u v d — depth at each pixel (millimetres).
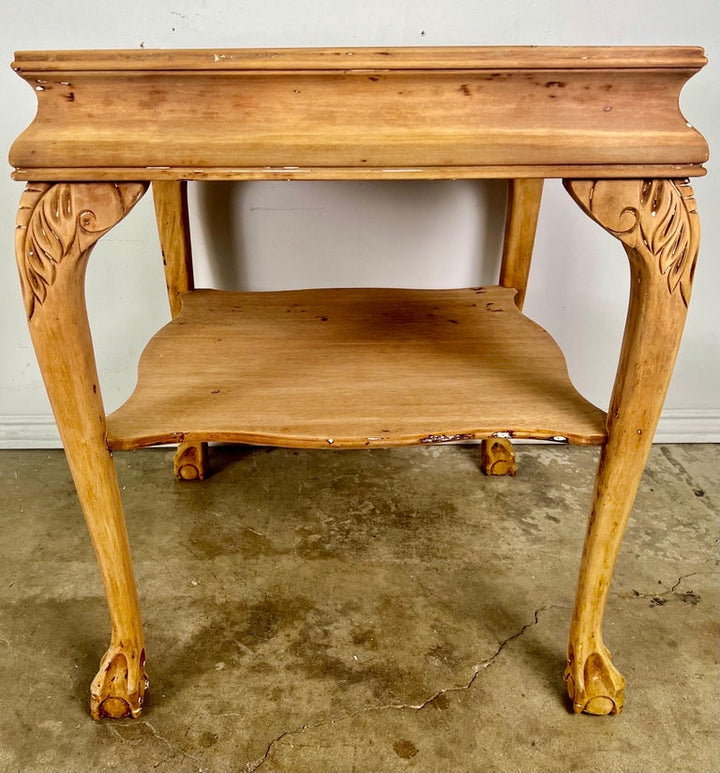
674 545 1245
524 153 673
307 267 1406
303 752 867
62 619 1069
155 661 998
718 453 1531
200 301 1215
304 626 1061
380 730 895
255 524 1290
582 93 661
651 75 653
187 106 660
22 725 902
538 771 844
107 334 1435
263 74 639
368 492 1389
